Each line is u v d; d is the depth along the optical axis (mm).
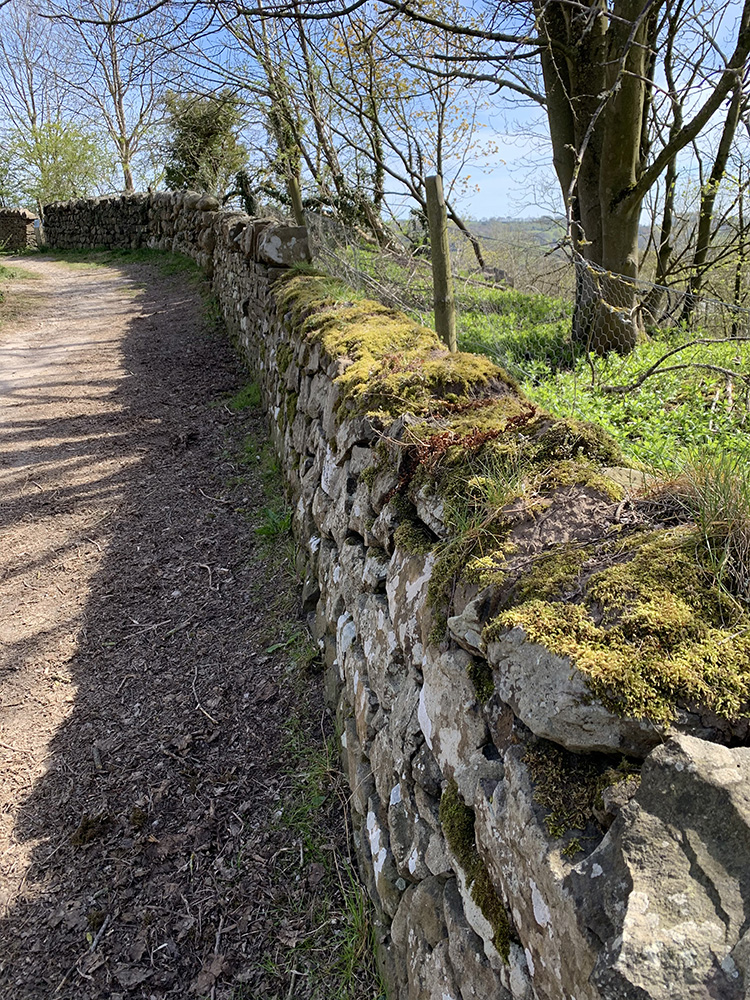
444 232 4305
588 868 998
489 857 1322
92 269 16000
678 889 888
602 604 1274
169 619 3906
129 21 4656
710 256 8781
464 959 1462
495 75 7117
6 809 2836
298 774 2848
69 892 2498
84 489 5438
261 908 2379
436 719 1662
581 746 1135
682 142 5930
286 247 6184
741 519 1324
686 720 1062
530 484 1685
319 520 3414
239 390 7242
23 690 3461
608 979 854
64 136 27125
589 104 6398
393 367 2801
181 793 2840
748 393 3586
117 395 7418
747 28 5422
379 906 2158
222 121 14133
